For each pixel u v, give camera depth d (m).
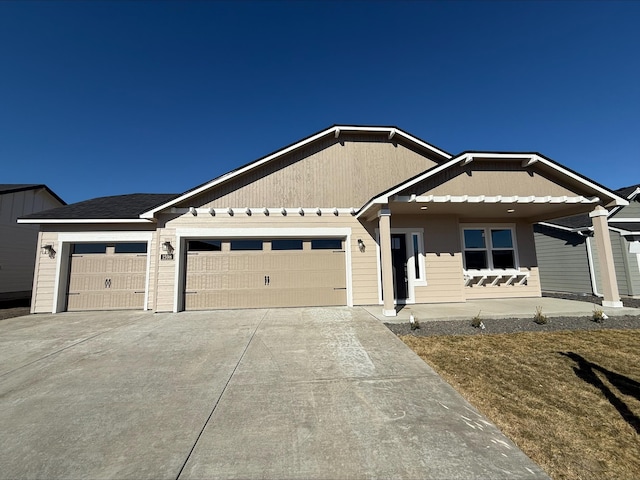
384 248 8.31
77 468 2.61
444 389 4.09
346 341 6.18
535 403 3.74
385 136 10.97
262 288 9.98
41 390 4.14
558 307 8.93
